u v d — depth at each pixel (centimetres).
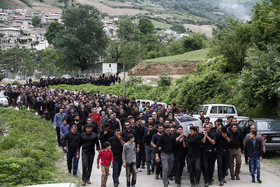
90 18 8469
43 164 1206
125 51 8538
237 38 2711
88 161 1112
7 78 8125
